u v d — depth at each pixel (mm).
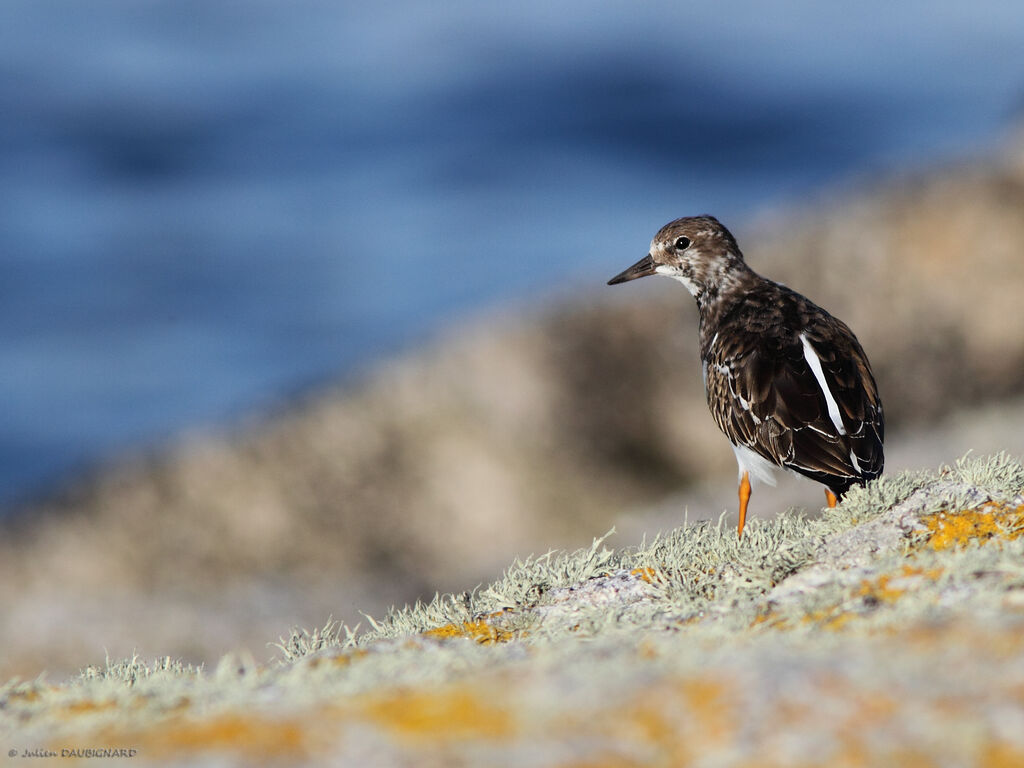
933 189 26562
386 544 22641
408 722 4039
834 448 8438
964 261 25078
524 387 24297
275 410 24781
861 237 25922
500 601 6785
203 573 22062
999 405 22328
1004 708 3789
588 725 3924
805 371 8695
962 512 6512
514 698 4156
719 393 9219
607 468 23391
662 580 6699
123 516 22844
